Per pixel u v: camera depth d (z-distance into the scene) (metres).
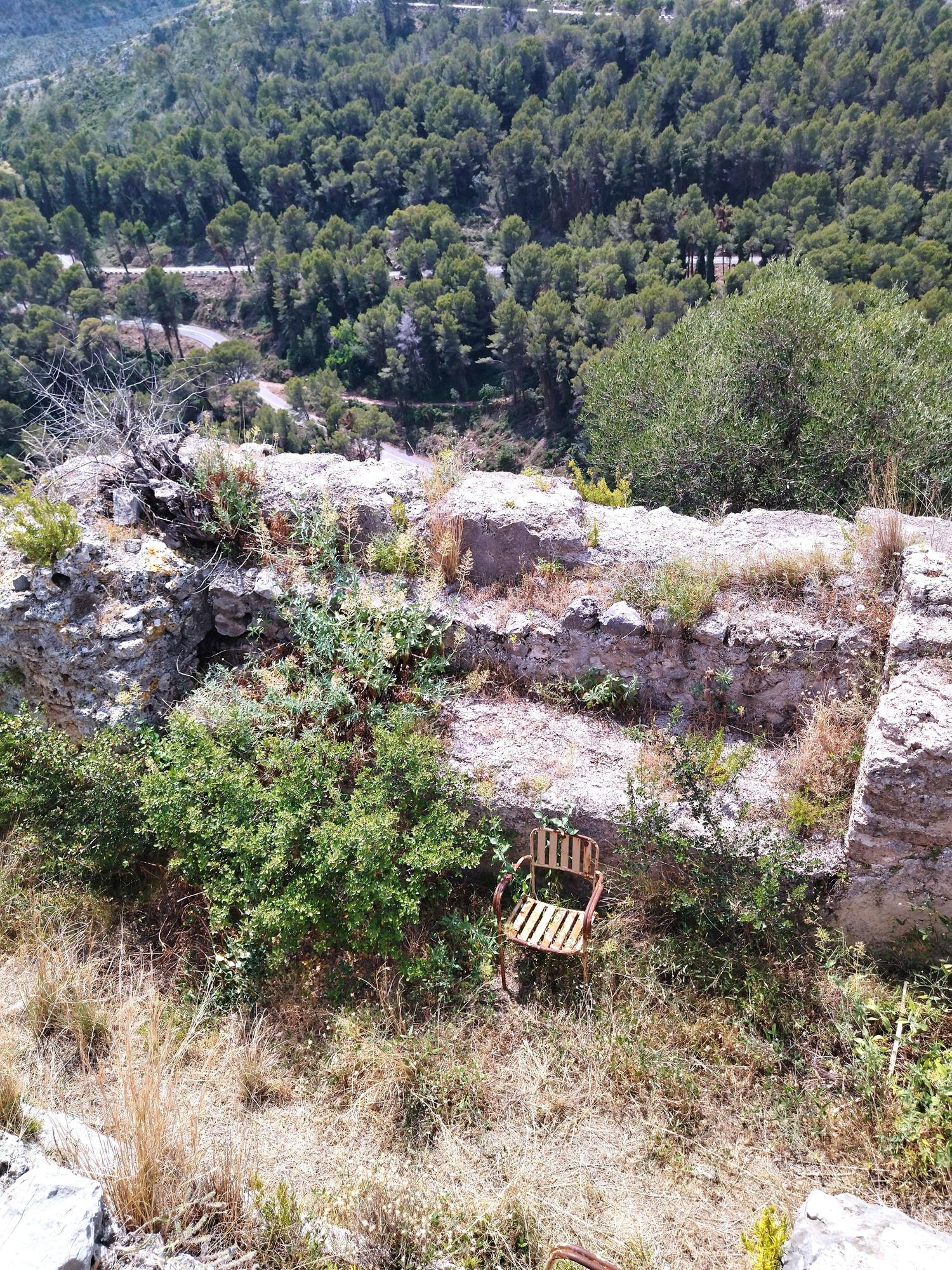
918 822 3.28
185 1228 2.47
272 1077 3.29
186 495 4.99
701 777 3.79
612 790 3.94
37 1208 2.32
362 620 4.64
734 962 3.49
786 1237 2.41
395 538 4.98
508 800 3.95
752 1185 2.83
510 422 48.81
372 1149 3.00
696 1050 3.26
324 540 4.91
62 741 4.25
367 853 3.55
